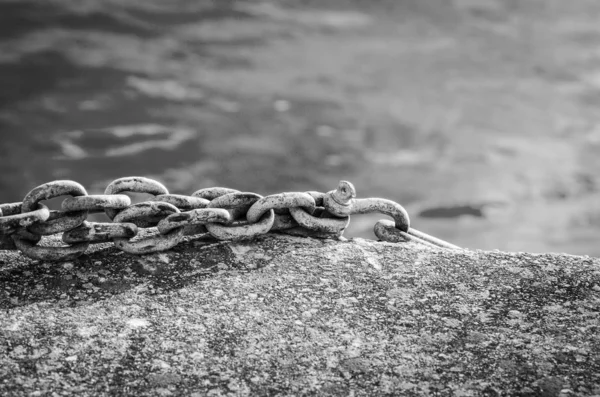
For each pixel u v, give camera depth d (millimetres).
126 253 1779
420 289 1738
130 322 1679
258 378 1610
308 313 1698
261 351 1645
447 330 1677
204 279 1747
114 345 1646
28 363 1618
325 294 1727
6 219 1698
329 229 1810
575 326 1682
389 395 1595
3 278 1732
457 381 1610
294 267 1770
